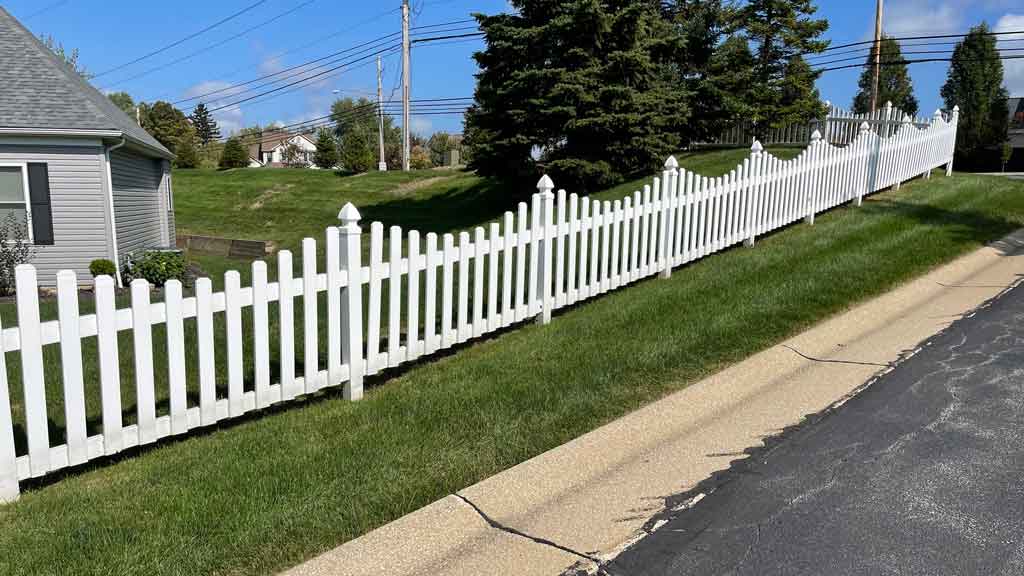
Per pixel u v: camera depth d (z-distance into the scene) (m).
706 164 17.11
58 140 12.19
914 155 12.34
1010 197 10.62
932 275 6.69
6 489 3.40
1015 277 6.50
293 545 2.90
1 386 3.34
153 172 16.95
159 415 4.71
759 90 21.72
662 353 4.98
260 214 27.02
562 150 16.97
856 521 2.90
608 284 6.71
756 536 2.84
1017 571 2.55
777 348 5.02
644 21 16.25
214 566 2.78
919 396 4.09
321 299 8.34
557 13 16.20
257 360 4.28
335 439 3.94
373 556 2.82
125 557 2.83
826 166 9.52
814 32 22.58
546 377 4.70
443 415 4.19
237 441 4.01
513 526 3.00
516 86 16.22
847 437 3.65
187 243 20.33
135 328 3.75
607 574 2.65
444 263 5.19
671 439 3.77
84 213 12.57
